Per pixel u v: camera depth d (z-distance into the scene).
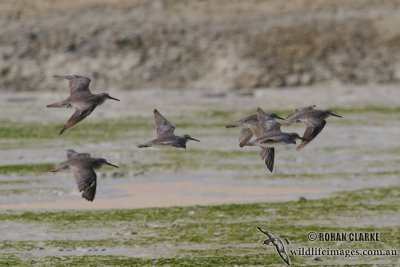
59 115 46.94
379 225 24.36
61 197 27.83
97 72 57.94
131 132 41.22
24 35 61.19
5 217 25.16
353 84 57.62
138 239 22.80
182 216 25.28
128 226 24.14
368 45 61.59
